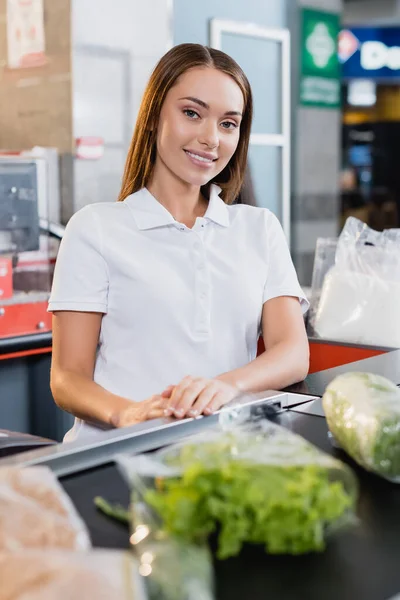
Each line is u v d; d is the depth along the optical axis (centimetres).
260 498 82
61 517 82
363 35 1088
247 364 173
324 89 692
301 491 83
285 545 82
